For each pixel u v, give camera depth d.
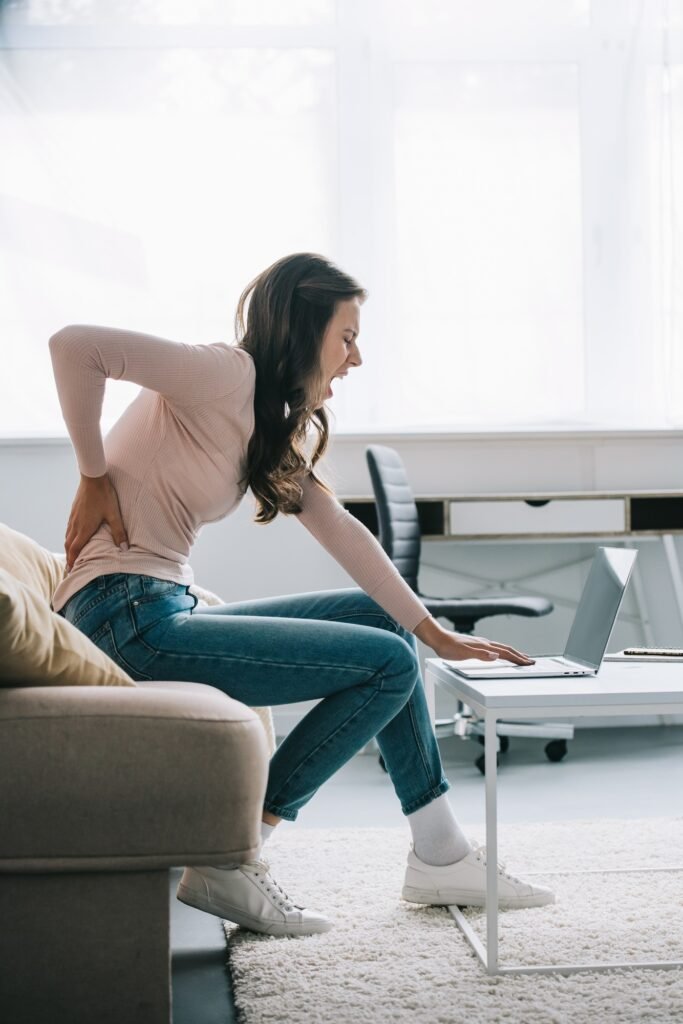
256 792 1.21
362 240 3.75
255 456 1.64
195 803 1.17
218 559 3.68
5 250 3.64
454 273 3.78
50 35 3.66
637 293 3.80
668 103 3.77
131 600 1.55
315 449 1.79
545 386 3.79
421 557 3.76
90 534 1.59
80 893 1.17
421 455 3.72
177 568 1.63
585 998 1.38
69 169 3.67
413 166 3.77
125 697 1.19
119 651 1.54
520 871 1.99
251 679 1.55
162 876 1.19
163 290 3.70
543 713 1.43
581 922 1.68
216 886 1.64
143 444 1.61
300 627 1.57
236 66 3.73
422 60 3.78
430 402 3.77
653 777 2.94
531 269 3.79
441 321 3.78
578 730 3.71
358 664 1.57
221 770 1.17
